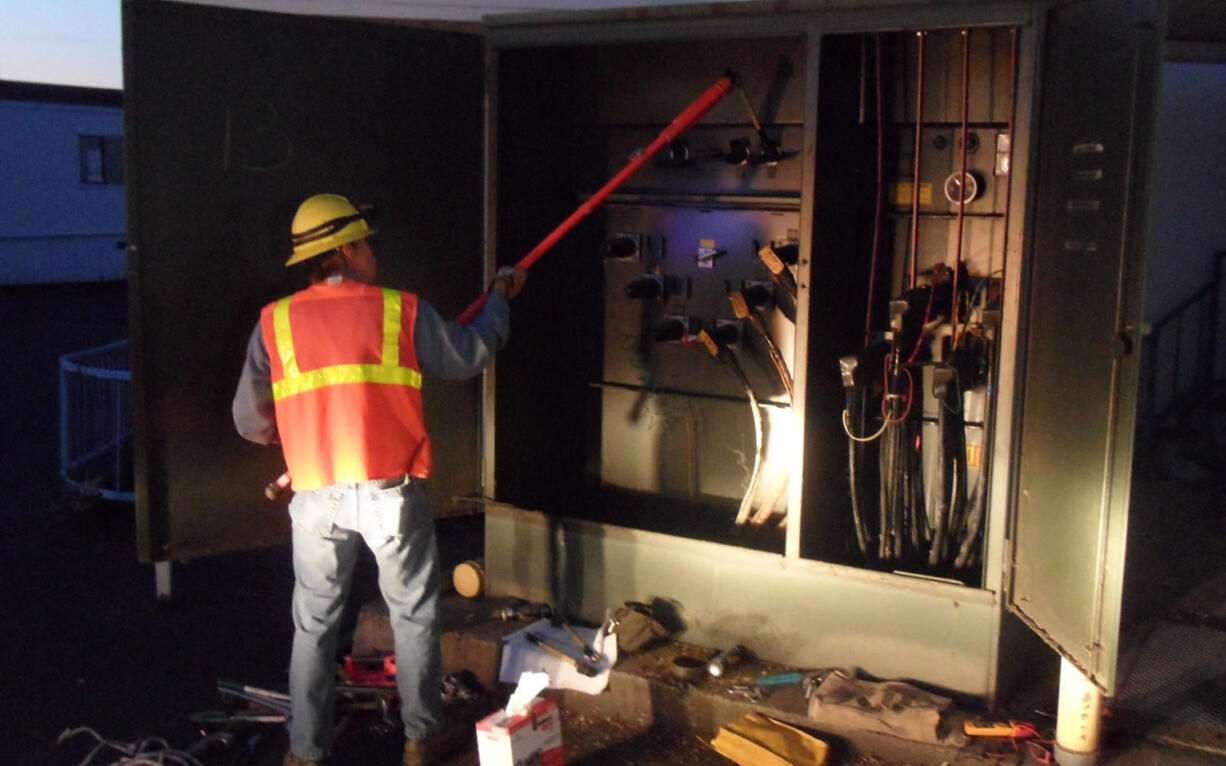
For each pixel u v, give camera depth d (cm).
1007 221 280
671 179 358
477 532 476
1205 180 550
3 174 1357
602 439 389
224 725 315
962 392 316
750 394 345
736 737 287
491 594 364
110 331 1088
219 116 323
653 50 354
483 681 333
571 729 312
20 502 541
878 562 334
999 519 287
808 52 294
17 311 1202
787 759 276
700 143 351
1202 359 562
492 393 353
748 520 356
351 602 405
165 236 319
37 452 639
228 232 329
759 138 336
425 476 289
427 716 291
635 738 306
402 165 354
